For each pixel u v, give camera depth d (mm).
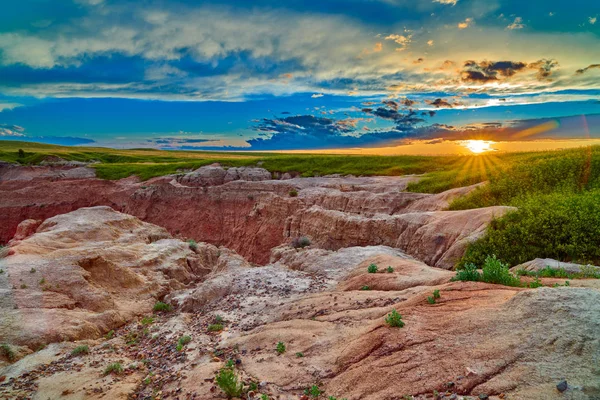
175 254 30672
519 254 17812
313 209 37000
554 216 18266
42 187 76312
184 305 19125
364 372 8188
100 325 17656
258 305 16578
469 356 7301
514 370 6574
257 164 87562
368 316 11562
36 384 11586
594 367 5969
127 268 23609
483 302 9133
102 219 36938
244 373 9969
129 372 11891
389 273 16953
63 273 20734
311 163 83188
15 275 20125
